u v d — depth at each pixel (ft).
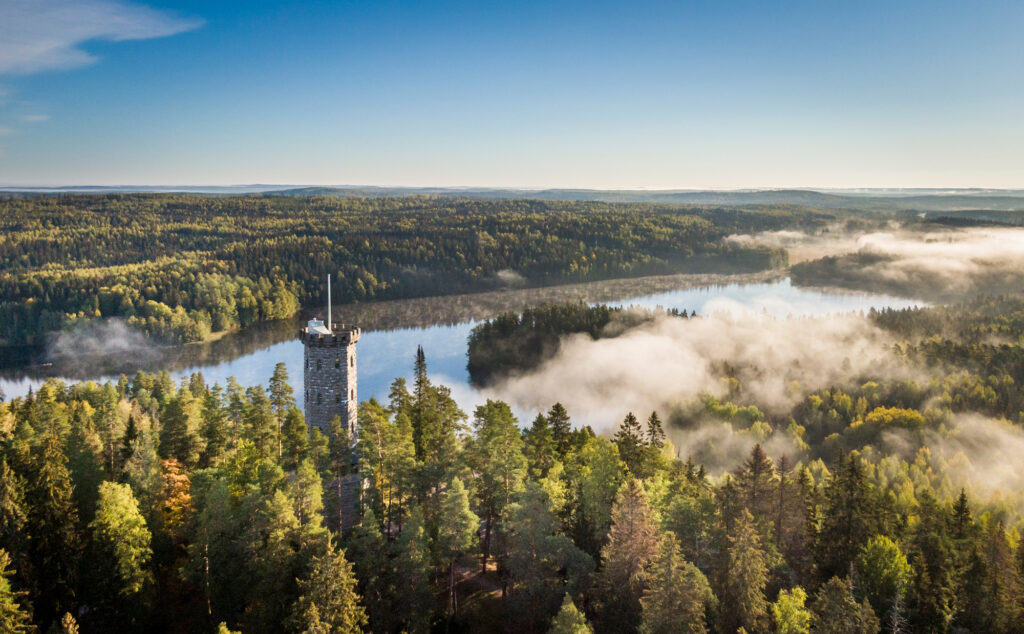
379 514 203.72
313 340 247.50
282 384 255.70
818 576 186.80
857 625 137.18
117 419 254.06
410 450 209.87
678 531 174.60
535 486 167.84
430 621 175.94
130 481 187.21
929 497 219.61
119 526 159.53
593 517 196.85
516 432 217.56
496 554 211.82
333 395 250.78
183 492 204.33
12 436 211.61
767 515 205.46
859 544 191.31
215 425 254.88
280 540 159.94
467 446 239.91
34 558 157.48
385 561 171.63
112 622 159.63
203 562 167.84
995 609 172.96
